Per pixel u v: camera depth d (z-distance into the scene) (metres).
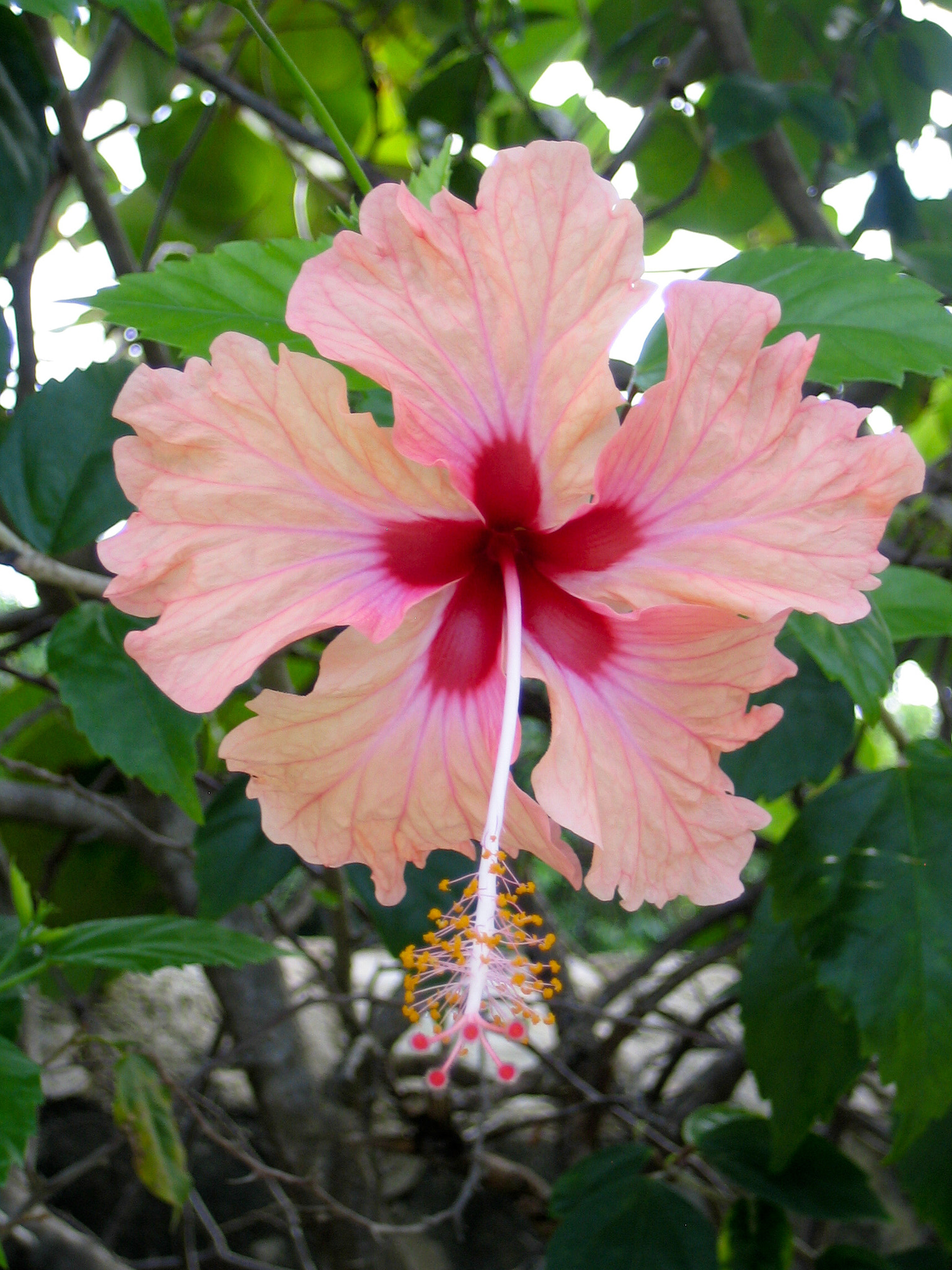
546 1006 0.42
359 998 0.37
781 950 0.33
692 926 0.45
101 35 0.45
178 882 0.40
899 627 0.30
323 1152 0.41
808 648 0.27
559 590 0.25
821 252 0.27
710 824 0.24
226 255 0.26
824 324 0.26
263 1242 0.46
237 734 0.23
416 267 0.21
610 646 0.24
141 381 0.21
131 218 0.51
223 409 0.21
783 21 0.48
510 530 0.24
